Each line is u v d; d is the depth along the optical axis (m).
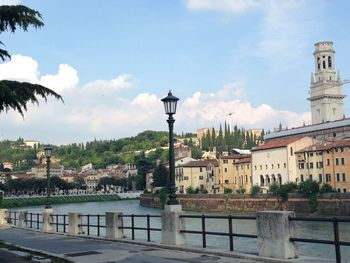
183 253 15.65
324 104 196.88
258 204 101.50
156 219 64.88
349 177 98.06
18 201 159.38
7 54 15.98
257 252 14.02
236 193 118.88
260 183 124.12
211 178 148.62
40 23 15.70
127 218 69.06
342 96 198.38
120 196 197.62
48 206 29.97
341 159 100.19
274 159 119.12
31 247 20.16
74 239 23.22
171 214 17.20
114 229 21.11
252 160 127.94
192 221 63.59
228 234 14.73
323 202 86.25
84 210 119.38
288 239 12.59
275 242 12.77
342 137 126.31
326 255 29.09
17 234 28.17
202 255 14.91
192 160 175.12
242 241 33.03
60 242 21.95
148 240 18.83
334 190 91.88
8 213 39.81
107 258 15.47
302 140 115.38
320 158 106.50
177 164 172.75
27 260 15.05
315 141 117.56
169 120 18.09
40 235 26.88
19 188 193.88
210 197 115.44
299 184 95.00
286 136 149.12
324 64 198.75
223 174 141.25
